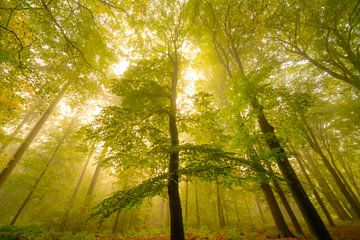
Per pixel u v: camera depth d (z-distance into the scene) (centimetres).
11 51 670
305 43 1284
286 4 1118
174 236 574
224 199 2211
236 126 945
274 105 855
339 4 1045
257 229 1330
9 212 2230
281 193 1077
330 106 1845
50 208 2077
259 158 697
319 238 672
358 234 850
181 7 1216
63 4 714
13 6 614
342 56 1215
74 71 918
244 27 1207
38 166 1661
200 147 602
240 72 983
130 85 834
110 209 541
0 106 925
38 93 768
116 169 765
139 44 1132
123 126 714
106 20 888
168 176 556
